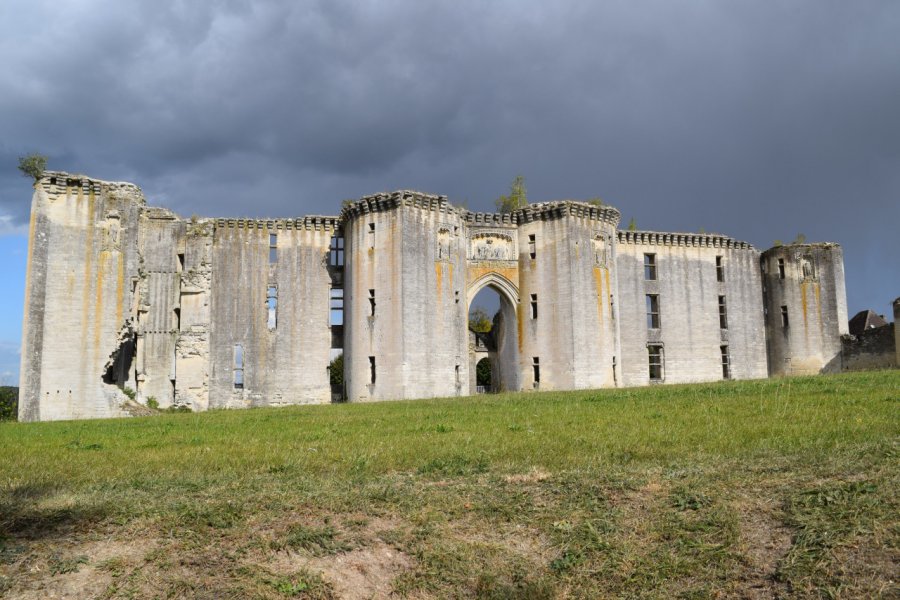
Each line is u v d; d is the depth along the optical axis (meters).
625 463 14.10
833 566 9.06
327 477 13.88
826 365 61.47
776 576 9.11
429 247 48.81
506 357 54.53
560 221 52.34
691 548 9.89
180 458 16.72
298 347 52.69
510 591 9.38
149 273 51.62
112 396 42.88
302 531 10.43
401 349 46.41
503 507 11.39
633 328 60.00
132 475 14.44
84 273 43.09
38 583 8.96
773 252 64.38
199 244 52.44
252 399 51.50
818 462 12.58
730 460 13.48
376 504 11.63
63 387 41.81
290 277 53.44
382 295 47.81
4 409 44.03
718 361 62.16
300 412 34.03
